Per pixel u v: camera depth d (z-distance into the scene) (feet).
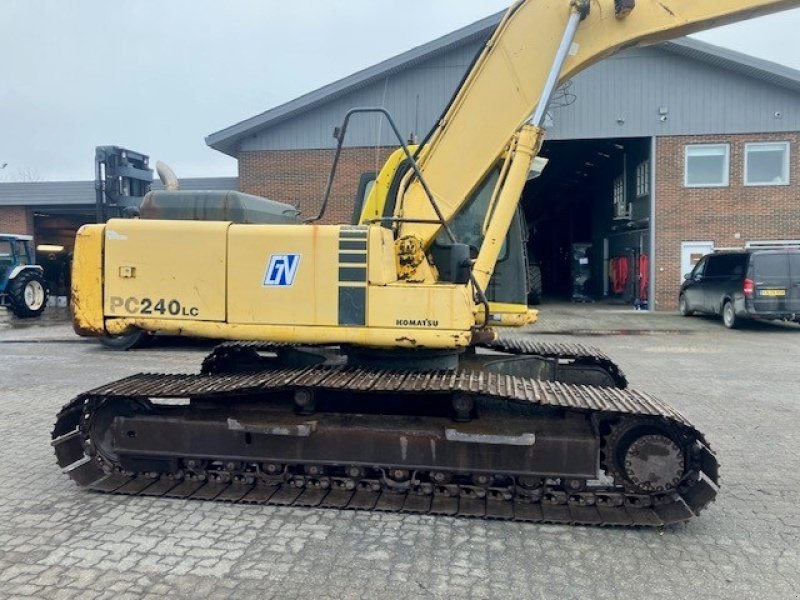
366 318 14.92
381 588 11.07
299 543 12.80
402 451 14.69
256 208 17.40
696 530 13.67
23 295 60.80
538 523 13.87
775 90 61.62
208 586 11.08
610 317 59.36
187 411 16.02
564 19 16.35
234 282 15.40
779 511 14.71
